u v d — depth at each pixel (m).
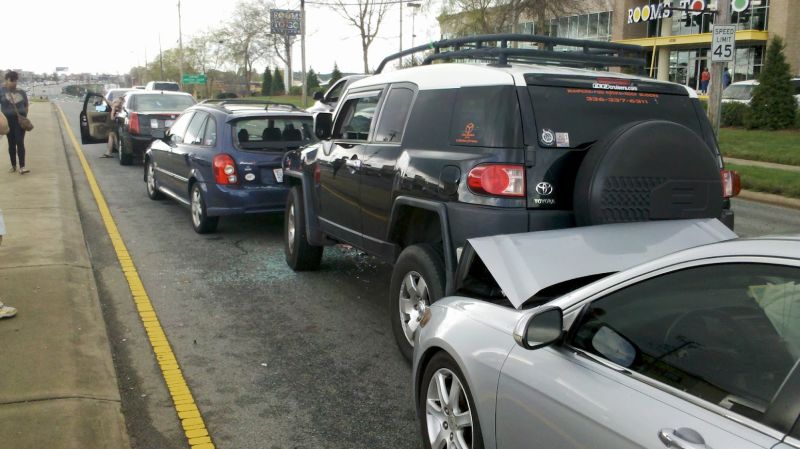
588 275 3.61
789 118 27.33
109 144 19.67
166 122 17.03
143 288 7.19
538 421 2.73
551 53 5.37
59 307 6.04
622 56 6.12
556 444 2.63
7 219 9.65
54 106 58.94
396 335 5.28
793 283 2.13
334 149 6.57
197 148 9.70
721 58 17.89
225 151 9.13
